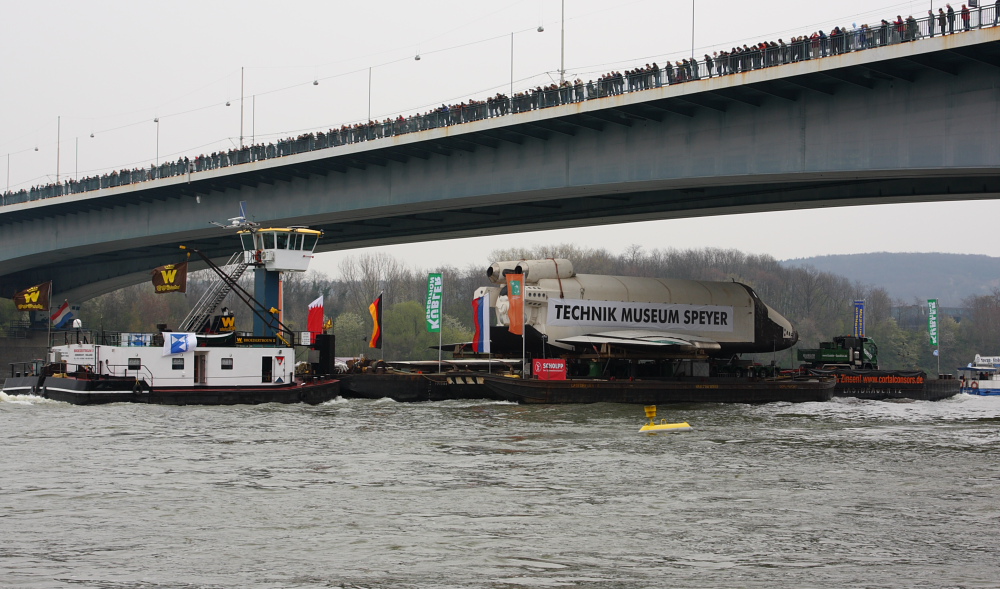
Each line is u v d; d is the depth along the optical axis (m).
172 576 18.41
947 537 21.89
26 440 35.97
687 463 32.44
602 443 37.56
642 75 53.41
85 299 126.06
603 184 57.91
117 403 49.28
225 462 31.56
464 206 68.62
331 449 34.97
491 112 60.78
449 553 20.16
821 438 40.72
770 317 69.19
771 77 47.75
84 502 24.88
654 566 19.31
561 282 62.47
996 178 53.78
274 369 54.09
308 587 17.78
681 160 54.31
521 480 28.70
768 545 21.05
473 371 62.91
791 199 62.00
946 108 44.88
